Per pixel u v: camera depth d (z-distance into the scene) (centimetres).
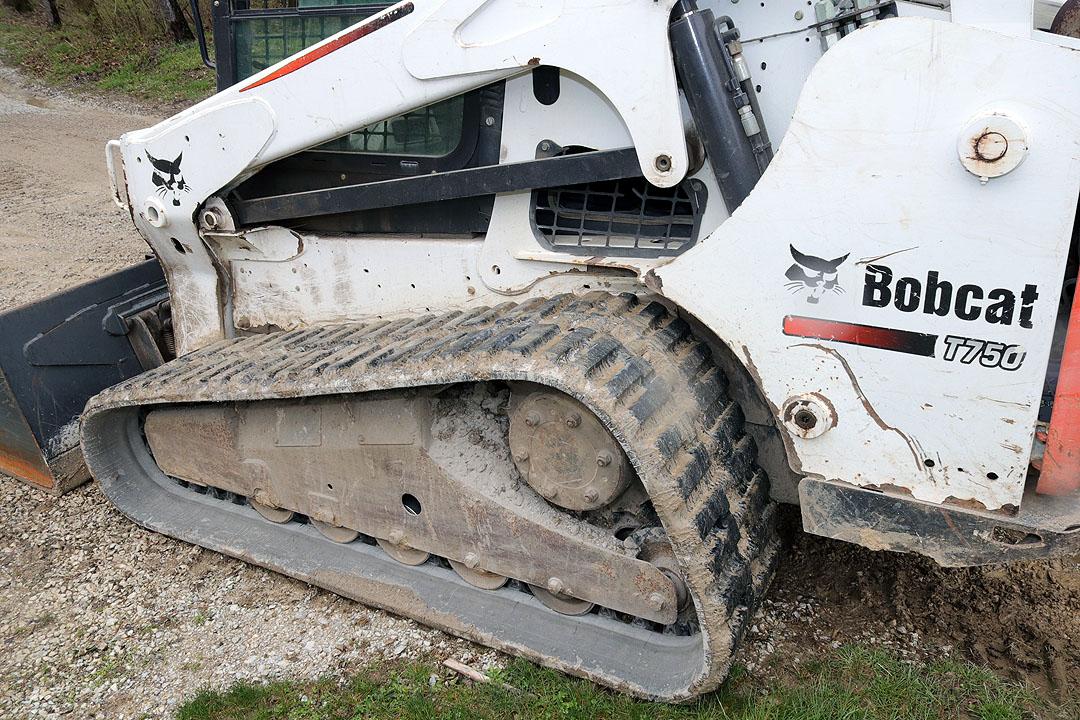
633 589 258
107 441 368
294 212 315
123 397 332
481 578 298
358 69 280
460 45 264
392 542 307
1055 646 277
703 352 266
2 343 365
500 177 275
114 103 1241
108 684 285
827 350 230
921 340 219
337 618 309
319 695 274
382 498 300
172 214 332
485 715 258
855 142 211
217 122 308
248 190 330
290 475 320
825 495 244
